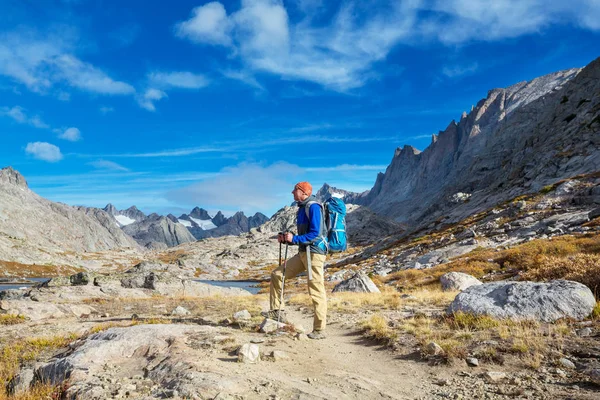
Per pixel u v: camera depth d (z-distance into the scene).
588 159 73.06
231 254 186.25
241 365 5.71
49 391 5.63
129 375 5.72
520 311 8.39
